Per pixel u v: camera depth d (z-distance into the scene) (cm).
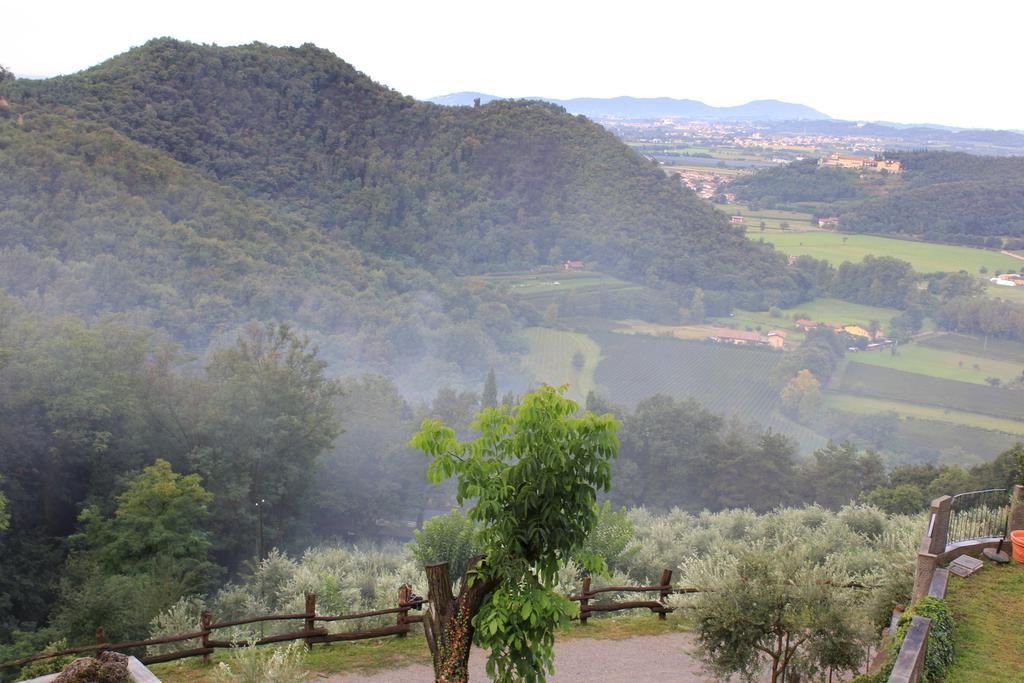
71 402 3603
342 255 14400
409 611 1281
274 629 1527
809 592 984
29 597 3152
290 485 4094
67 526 3866
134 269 9444
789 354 15075
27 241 9288
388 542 4662
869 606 1206
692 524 2917
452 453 779
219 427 3900
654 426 6288
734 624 994
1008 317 17025
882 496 4525
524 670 758
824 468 6028
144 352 4306
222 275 10631
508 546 758
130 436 3919
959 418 12625
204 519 3606
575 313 18100
